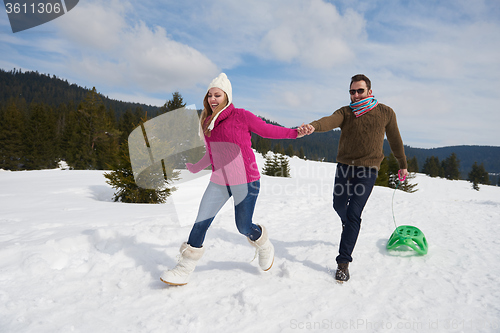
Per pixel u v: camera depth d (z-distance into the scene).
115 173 8.70
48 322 1.79
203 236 2.24
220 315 1.92
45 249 2.80
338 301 2.11
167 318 1.87
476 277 2.52
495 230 4.04
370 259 2.94
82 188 9.96
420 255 3.05
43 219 4.36
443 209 5.50
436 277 2.52
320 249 3.24
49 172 15.70
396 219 4.73
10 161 43.03
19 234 3.51
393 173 33.00
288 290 2.27
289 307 2.02
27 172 15.75
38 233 3.48
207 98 2.07
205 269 2.69
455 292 2.25
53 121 53.75
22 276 2.36
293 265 2.67
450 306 2.05
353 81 2.74
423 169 93.62
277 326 1.80
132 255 2.89
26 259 2.53
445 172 92.69
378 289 2.30
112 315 1.90
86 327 1.76
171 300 2.10
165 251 3.06
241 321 1.84
